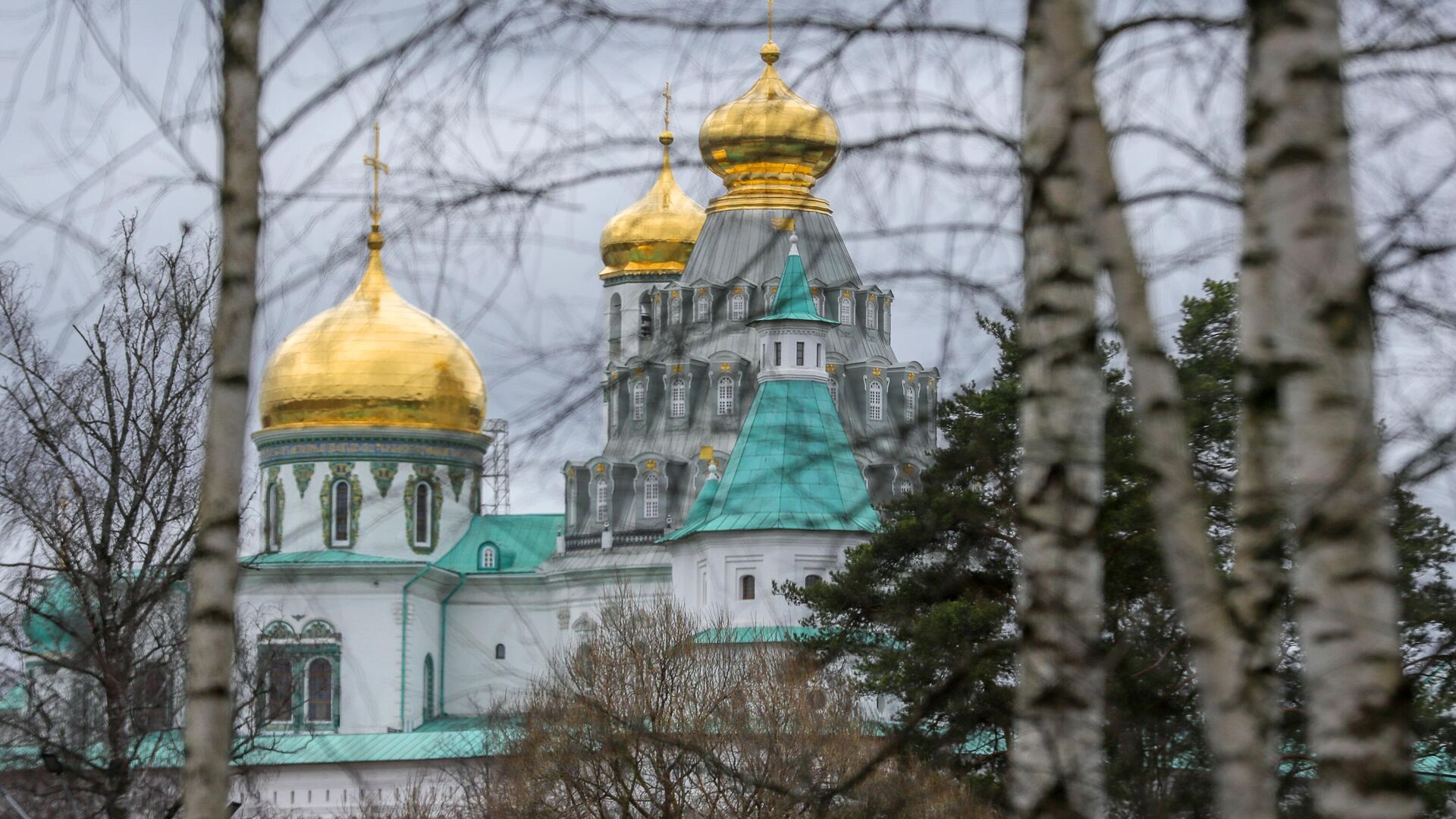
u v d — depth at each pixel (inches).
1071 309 585.9
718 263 4217.5
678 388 4544.8
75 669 1513.3
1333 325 479.8
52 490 1619.1
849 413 4434.1
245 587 3956.7
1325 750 465.4
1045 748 582.2
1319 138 487.8
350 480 5019.7
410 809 2469.2
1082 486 592.1
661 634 2571.4
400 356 5049.2
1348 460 469.4
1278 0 493.7
